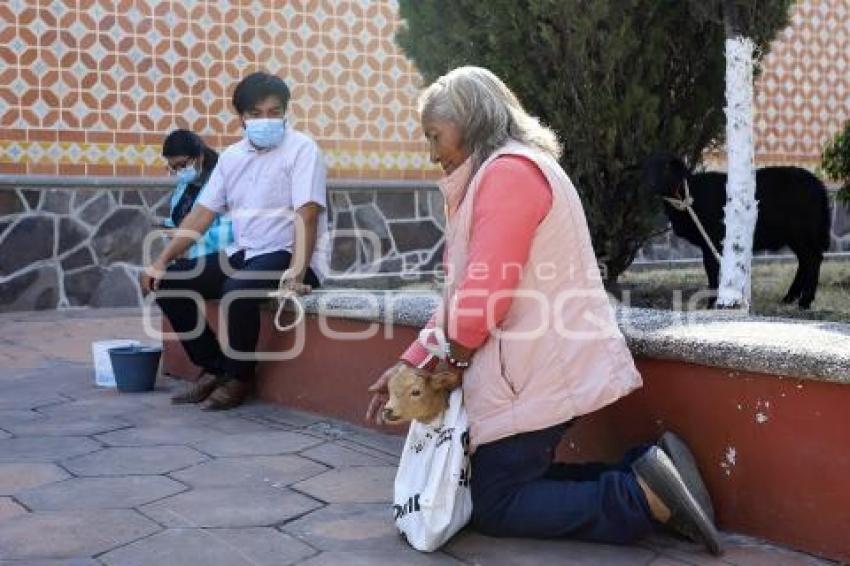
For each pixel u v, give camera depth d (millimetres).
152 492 3311
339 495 3305
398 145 9000
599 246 5148
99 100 7992
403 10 5273
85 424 4293
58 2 7832
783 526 2797
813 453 2707
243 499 3250
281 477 3508
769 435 2812
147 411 4574
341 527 2996
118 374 4996
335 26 8711
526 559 2762
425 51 5191
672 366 3057
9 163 7750
